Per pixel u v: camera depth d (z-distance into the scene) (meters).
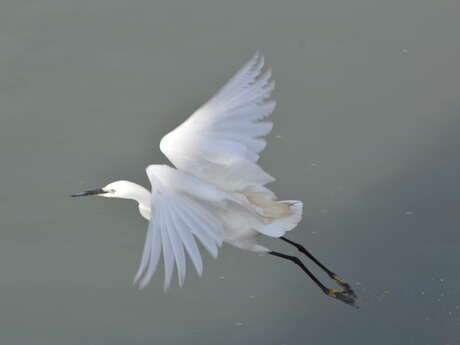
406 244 11.72
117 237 12.14
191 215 6.69
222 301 11.16
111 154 13.31
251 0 16.44
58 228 12.26
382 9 16.19
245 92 7.11
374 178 12.71
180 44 15.38
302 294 11.29
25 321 10.88
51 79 14.76
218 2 16.42
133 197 9.07
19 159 13.29
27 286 11.41
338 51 15.11
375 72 14.66
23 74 14.88
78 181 12.87
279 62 14.86
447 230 11.87
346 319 10.84
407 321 10.73
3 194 12.71
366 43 15.31
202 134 7.27
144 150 13.39
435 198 12.36
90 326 10.78
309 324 10.79
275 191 12.51
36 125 13.88
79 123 13.88
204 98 14.13
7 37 15.74
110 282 11.45
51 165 13.17
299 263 9.74
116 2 16.58
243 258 11.85
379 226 12.00
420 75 14.57
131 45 15.45
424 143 13.27
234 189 7.80
